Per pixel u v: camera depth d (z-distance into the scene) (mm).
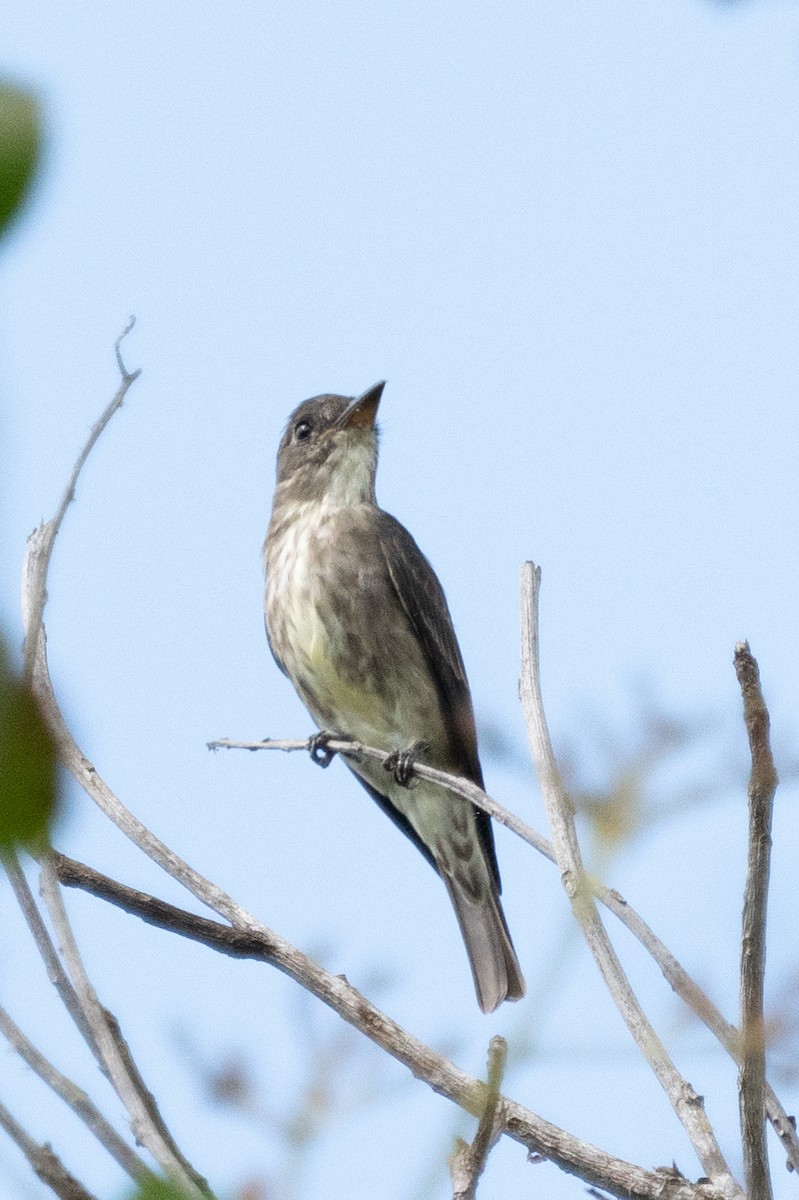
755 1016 4340
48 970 4332
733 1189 5352
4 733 1456
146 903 6148
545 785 5605
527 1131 6199
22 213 1465
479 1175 3928
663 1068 5637
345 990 6043
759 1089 5039
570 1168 6152
